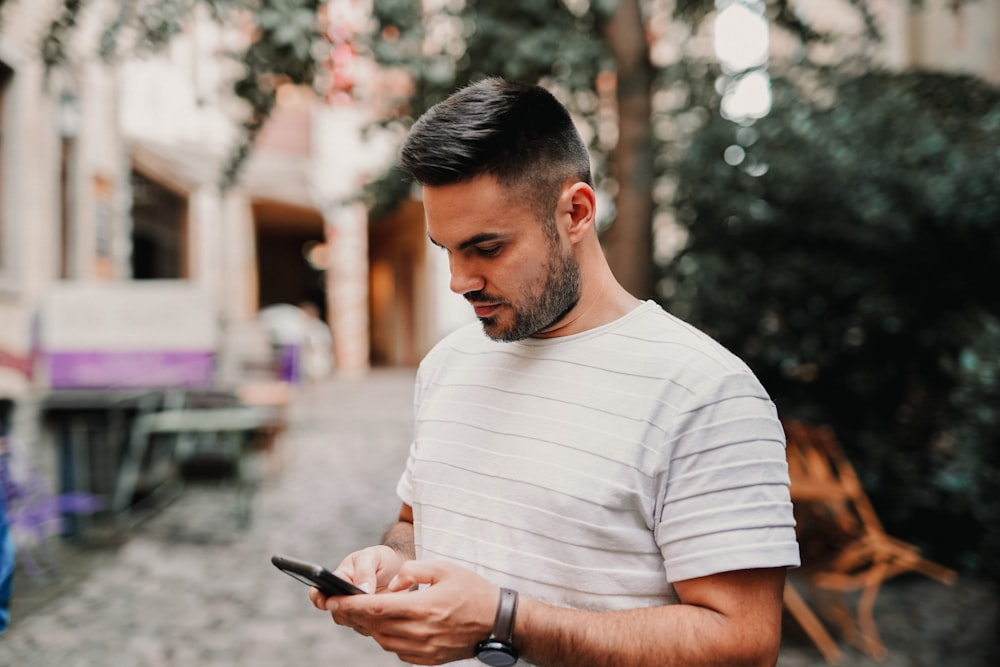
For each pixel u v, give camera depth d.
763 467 1.06
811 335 5.02
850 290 4.93
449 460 1.26
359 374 17.41
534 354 1.25
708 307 5.02
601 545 1.12
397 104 4.21
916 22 7.16
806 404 5.05
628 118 4.10
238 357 8.46
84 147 7.23
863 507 4.00
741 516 1.04
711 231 5.25
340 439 9.17
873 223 4.73
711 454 1.07
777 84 5.09
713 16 4.58
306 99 4.04
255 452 7.71
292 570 1.04
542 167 1.11
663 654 1.03
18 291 5.70
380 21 3.60
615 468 1.11
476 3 3.99
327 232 17.06
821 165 4.79
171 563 4.78
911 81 5.14
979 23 6.49
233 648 3.56
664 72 4.70
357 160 16.08
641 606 1.11
